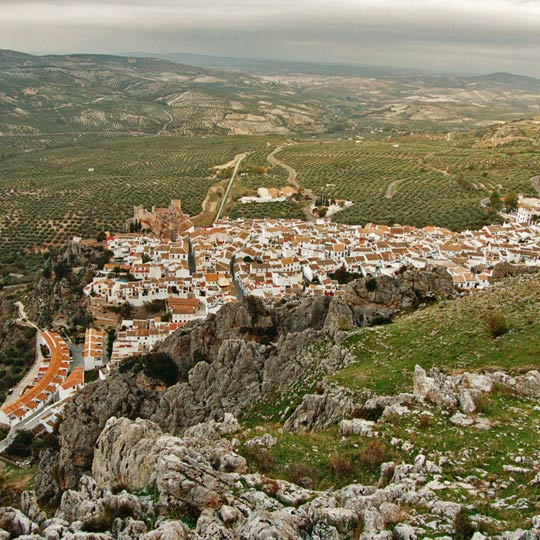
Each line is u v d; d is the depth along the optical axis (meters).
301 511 32.03
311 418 58.12
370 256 184.00
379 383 62.16
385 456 41.56
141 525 31.30
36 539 29.56
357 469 40.88
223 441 46.44
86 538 29.81
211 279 172.88
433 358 66.56
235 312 100.62
